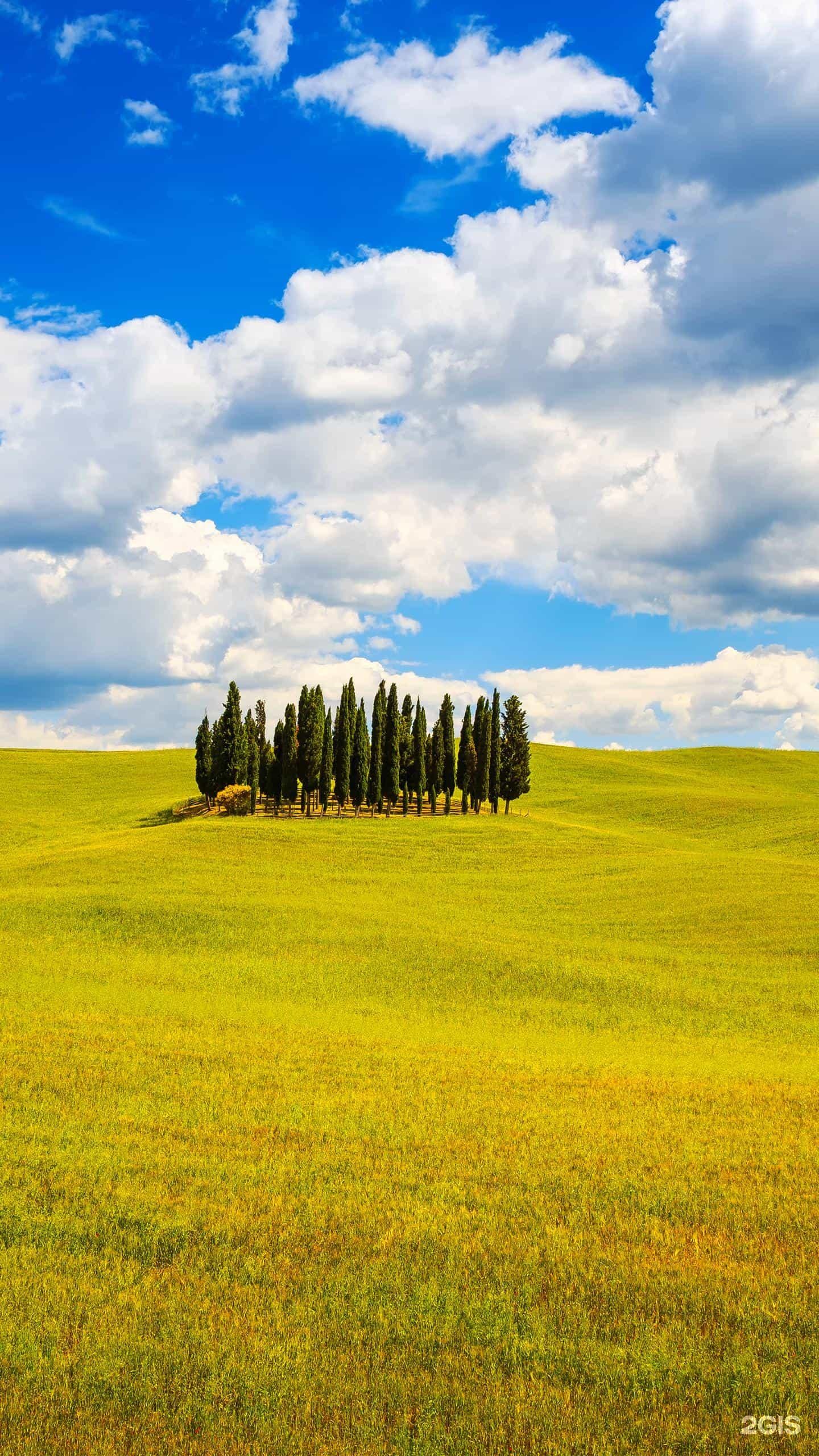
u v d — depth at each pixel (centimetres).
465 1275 1356
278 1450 1011
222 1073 2439
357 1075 2502
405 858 7769
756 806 12288
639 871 7131
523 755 12138
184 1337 1199
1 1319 1230
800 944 4834
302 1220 1530
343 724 10619
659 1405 1089
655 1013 3716
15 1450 1002
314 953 4453
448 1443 1023
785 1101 2362
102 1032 2891
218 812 10231
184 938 4612
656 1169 1803
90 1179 1664
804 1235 1522
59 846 8819
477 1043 3139
